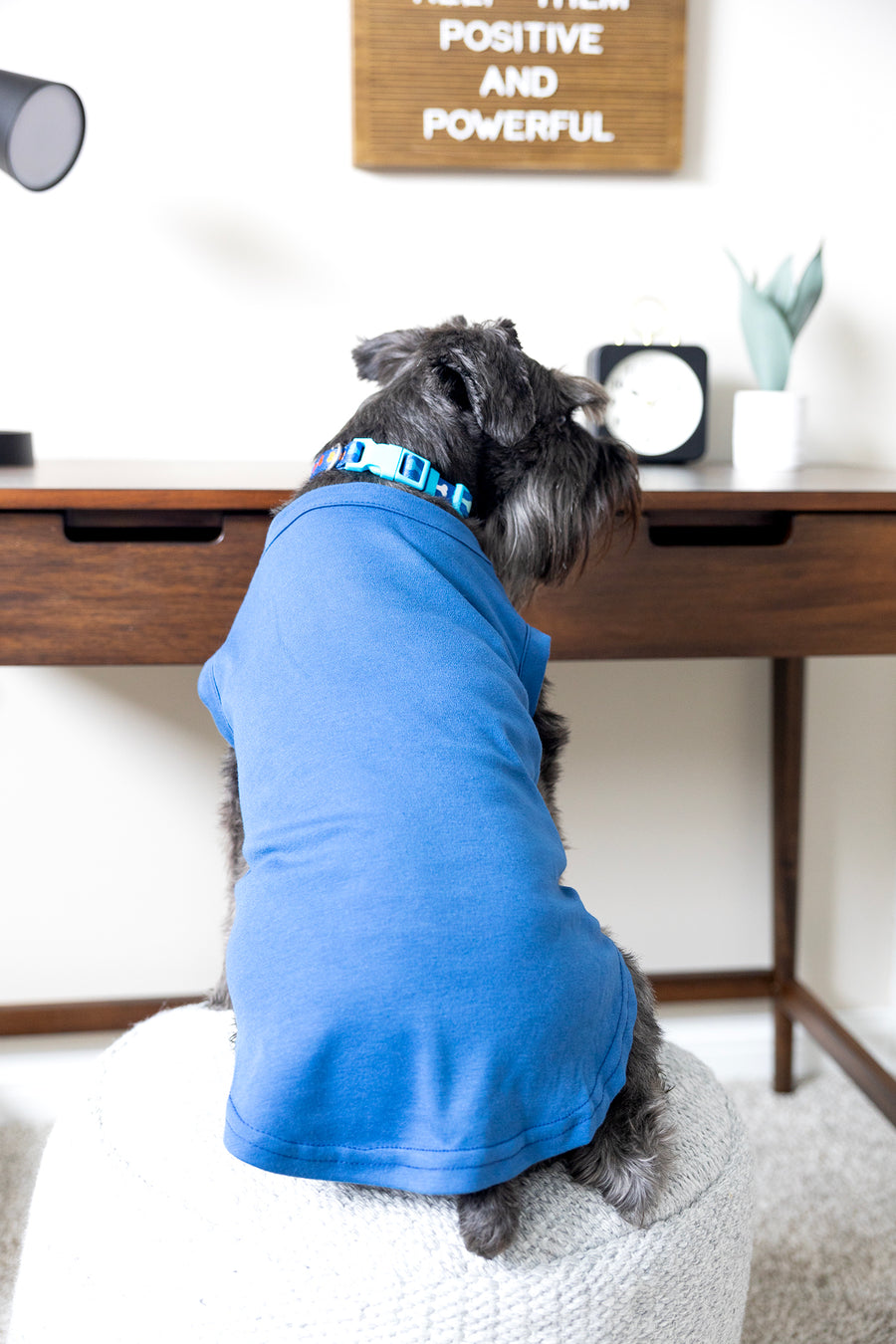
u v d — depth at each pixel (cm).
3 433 138
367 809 68
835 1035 153
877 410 165
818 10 154
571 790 170
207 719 162
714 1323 82
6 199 146
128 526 109
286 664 78
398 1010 64
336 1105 65
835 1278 131
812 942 180
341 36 147
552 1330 72
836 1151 156
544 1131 67
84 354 151
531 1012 65
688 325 159
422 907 65
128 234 148
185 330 152
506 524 104
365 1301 70
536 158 150
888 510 114
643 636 114
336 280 152
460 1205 70
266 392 154
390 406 102
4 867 162
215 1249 72
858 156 158
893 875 180
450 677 75
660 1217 76
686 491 111
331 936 66
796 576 115
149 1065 91
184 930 167
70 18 143
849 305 162
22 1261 85
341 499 89
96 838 163
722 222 157
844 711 174
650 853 173
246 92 147
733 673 169
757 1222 141
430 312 155
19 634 108
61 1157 84
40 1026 156
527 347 157
